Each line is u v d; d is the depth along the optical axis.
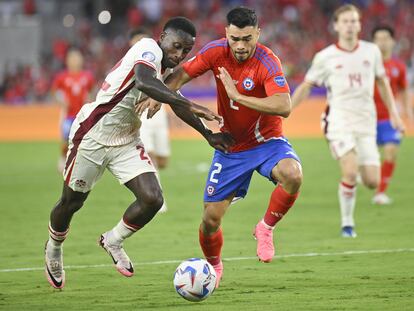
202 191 46.00
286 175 21.05
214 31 107.94
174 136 83.06
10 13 118.38
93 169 21.05
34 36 110.12
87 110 20.89
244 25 20.31
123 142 20.88
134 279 23.34
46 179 52.62
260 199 42.72
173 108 21.06
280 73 20.95
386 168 39.62
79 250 28.41
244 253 27.48
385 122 39.06
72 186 21.12
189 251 28.03
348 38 31.38
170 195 44.34
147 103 20.38
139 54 19.89
